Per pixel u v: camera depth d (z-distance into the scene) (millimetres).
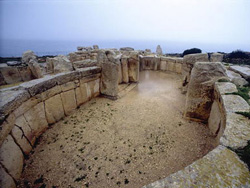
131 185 2596
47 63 9578
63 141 3713
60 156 3248
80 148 3475
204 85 3840
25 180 2730
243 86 4438
